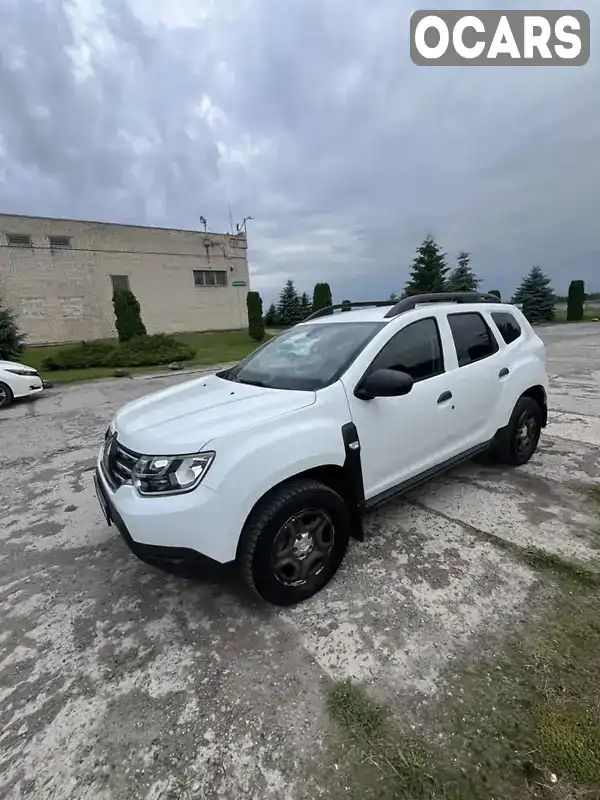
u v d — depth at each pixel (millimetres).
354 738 1532
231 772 1451
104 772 1474
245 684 1783
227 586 2434
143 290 21359
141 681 1829
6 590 2500
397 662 1838
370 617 2105
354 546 2703
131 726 1628
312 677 1796
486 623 2021
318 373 2584
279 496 2094
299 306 38594
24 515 3482
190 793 1397
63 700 1755
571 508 3043
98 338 20328
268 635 2045
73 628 2166
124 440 2242
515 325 3844
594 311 32938
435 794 1340
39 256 18656
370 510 2523
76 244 19422
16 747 1571
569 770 1382
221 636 2059
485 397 3318
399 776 1398
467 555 2551
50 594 2443
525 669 1759
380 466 2572
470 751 1460
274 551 2100
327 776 1416
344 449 2320
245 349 17250
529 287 28188
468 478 3625
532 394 3906
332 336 2912
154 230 21359
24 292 18484
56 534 3139
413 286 29016
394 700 1664
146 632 2113
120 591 2443
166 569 2041
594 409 5676
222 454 1960
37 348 18406
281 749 1514
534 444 3922
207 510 1911
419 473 2877
